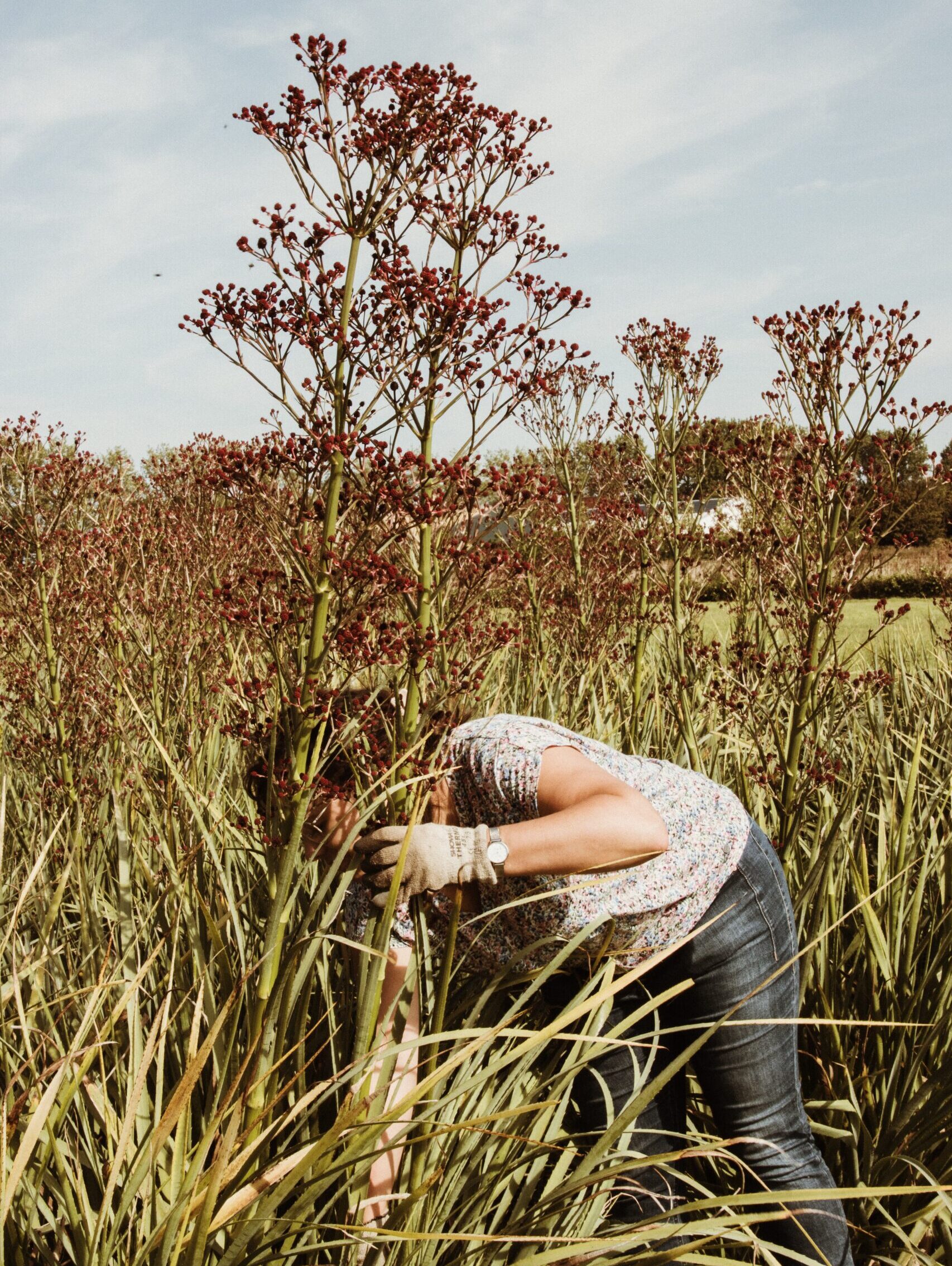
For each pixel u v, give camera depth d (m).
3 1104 1.59
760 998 2.18
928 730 4.72
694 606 5.69
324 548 1.83
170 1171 1.95
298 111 1.83
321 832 2.19
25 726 4.68
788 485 3.19
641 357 5.00
